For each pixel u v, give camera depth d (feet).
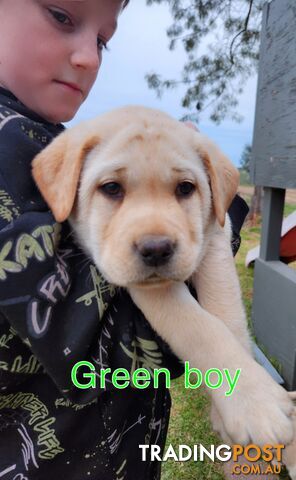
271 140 1.75
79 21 0.68
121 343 0.59
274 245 1.88
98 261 0.69
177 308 0.66
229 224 0.92
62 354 0.51
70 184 0.69
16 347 0.54
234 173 0.85
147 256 0.63
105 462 0.62
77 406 0.59
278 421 0.59
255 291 1.95
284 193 1.85
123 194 0.72
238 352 0.65
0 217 0.53
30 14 0.64
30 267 0.51
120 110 0.82
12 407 0.59
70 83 0.69
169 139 0.75
